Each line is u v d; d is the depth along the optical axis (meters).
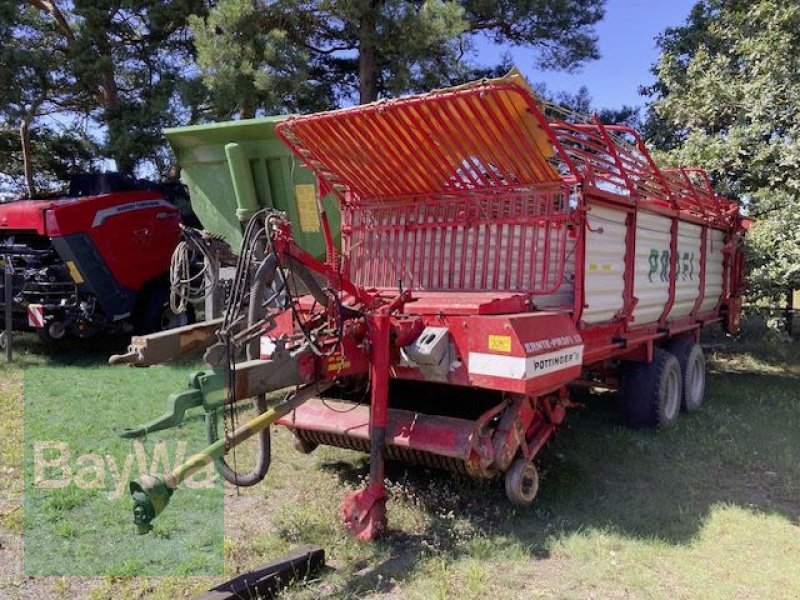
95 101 17.30
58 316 9.81
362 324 4.50
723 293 9.23
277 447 6.32
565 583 3.97
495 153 4.99
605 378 7.22
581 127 5.01
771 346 12.02
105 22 14.71
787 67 10.23
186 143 7.66
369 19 13.40
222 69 12.18
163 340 4.25
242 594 3.72
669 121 11.99
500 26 15.25
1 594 3.89
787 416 7.70
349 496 4.59
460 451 4.41
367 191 5.84
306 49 14.19
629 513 4.94
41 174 19.73
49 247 10.53
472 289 5.45
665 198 6.81
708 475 5.77
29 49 14.88
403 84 13.22
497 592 3.86
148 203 10.77
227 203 7.84
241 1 12.26
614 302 5.74
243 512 4.95
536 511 4.92
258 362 3.99
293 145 5.45
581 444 6.47
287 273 4.96
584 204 5.00
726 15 11.98
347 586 3.92
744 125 10.60
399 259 5.82
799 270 9.38
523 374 4.21
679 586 3.96
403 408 5.80
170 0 14.86
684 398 7.67
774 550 4.43
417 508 4.93
